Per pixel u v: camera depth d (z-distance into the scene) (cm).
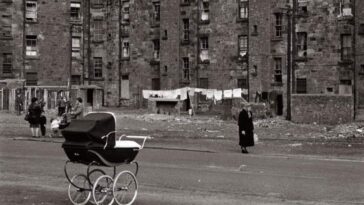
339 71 5506
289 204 1266
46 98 5897
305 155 2370
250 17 5906
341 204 1268
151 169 1845
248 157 2267
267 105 5300
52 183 1539
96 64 6925
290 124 4116
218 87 6144
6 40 6394
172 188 1486
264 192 1428
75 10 6788
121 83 6900
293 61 4825
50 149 2475
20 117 4769
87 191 1283
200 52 6294
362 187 1505
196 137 3216
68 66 6669
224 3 6128
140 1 6750
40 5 6562
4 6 6397
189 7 6353
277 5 5766
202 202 1281
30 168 1842
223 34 6128
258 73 5838
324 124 4106
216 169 1864
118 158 1208
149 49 6681
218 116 5294
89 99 6450
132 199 1262
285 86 5706
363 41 5416
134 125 4062
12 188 1440
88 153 1158
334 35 5538
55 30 6625
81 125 1183
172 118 4822
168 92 5866
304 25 5672
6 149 2464
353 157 2309
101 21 6919
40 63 6538
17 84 5791
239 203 1271
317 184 1553
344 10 5497
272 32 5812
